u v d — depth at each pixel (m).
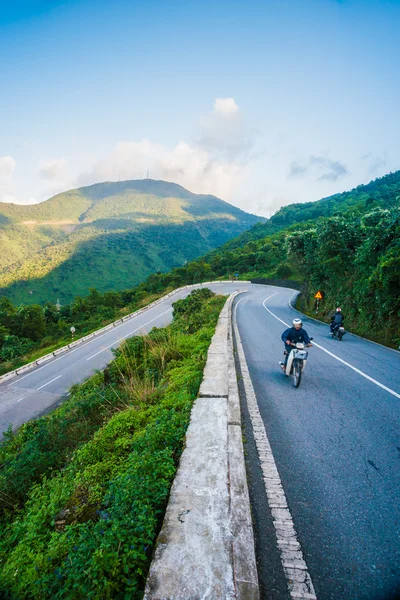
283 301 34.59
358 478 3.29
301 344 6.68
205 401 4.98
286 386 6.39
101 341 32.28
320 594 2.03
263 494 3.05
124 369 10.20
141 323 37.62
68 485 3.79
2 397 20.06
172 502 2.64
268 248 83.75
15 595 2.25
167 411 4.70
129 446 4.44
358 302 16.36
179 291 55.81
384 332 12.70
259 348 10.09
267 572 2.20
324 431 4.38
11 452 7.97
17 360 31.69
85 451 4.62
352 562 2.28
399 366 8.09
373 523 2.66
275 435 4.27
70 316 61.88
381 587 2.08
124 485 2.90
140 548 2.15
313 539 2.50
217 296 30.42
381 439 4.14
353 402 5.48
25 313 50.34
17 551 2.75
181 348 9.74
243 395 5.86
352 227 19.80
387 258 12.54
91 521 2.69
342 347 10.84
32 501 4.07
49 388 20.91
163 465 3.18
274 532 2.57
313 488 3.13
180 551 2.12
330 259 19.52
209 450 3.50
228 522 2.41
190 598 1.79
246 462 3.62
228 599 1.79
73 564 2.12
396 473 3.38
